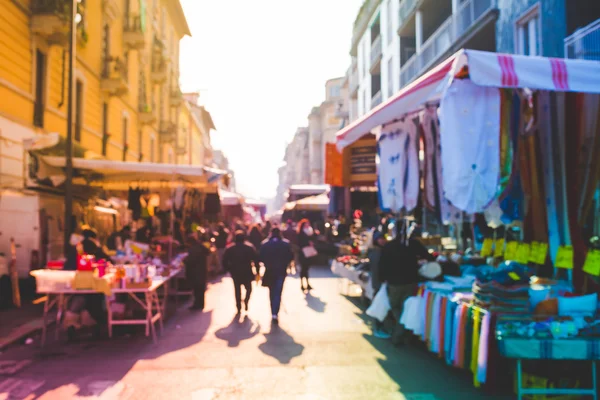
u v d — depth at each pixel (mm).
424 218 9469
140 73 25328
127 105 22688
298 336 7809
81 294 7566
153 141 29016
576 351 4727
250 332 8125
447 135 5059
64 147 13414
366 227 14516
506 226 7070
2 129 11445
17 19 12250
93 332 7723
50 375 5793
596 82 4953
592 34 10859
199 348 7062
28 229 11867
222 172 12391
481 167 5035
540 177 6176
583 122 5844
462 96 5098
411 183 7957
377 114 7215
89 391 5227
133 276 7527
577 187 5867
